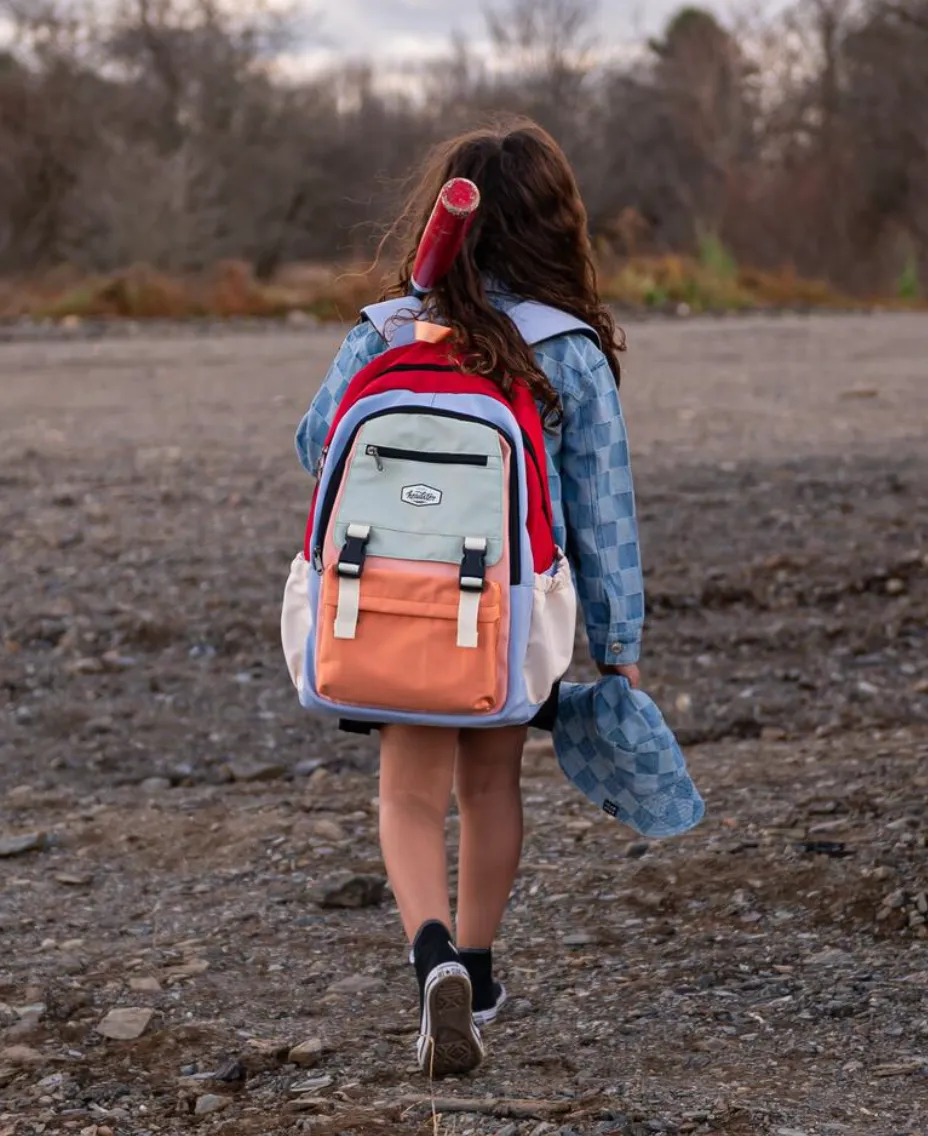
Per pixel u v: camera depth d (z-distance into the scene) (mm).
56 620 6637
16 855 4520
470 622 2598
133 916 4039
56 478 9523
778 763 4957
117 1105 2947
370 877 4098
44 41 40625
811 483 8945
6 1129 2838
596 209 55375
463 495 2631
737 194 55219
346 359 2959
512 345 2797
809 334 20719
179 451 10438
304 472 9625
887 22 58125
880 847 3980
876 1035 3064
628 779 3096
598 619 2969
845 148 57219
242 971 3658
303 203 47594
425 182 3049
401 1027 3289
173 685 6039
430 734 2863
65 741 5531
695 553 7410
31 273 37219
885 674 5996
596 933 3754
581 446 2902
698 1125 2678
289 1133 2766
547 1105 2779
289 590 2867
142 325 22188
